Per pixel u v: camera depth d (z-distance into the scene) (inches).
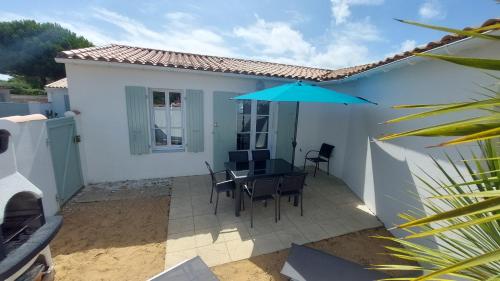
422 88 127.0
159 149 227.3
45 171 148.5
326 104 261.7
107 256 120.9
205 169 242.4
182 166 234.4
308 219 163.0
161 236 138.9
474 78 97.1
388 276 104.4
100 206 171.6
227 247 130.6
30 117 136.5
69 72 187.5
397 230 143.6
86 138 200.8
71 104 192.2
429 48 110.0
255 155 211.5
